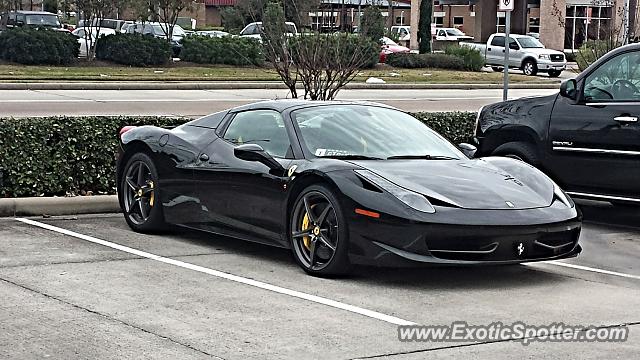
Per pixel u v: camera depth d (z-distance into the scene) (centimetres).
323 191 766
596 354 588
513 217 751
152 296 698
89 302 675
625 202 1042
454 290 746
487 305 702
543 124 1102
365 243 742
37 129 1087
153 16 4016
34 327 610
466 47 4384
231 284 743
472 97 2900
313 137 833
